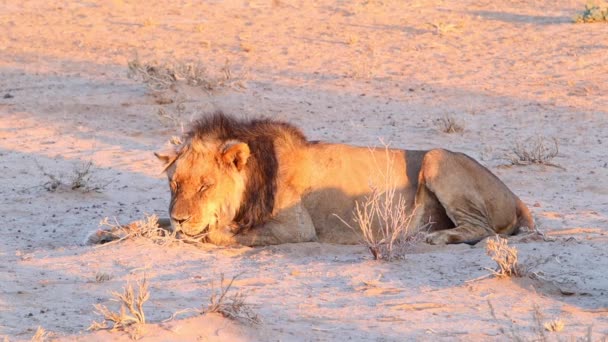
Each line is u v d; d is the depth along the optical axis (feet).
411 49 104.01
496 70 94.12
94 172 60.39
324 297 33.40
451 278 35.99
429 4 132.36
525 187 58.80
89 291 33.68
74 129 71.77
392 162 43.52
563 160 65.46
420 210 43.16
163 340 27.55
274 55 100.22
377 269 37.19
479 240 42.80
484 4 132.16
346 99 82.99
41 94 80.89
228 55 99.81
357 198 42.78
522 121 76.74
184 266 37.65
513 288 34.37
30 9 123.75
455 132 73.31
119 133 71.20
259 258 39.27
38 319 29.96
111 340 27.43
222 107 78.43
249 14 124.98
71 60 95.04
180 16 122.52
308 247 40.98
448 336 28.99
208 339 27.89
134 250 39.81
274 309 31.65
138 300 29.55
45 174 55.62
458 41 108.17
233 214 41.47
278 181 41.96
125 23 116.67
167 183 58.34
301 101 81.56
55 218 48.78
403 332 29.37
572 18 119.96
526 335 28.89
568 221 48.78
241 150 40.75
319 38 109.70
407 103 82.23
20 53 97.35
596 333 29.04
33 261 38.19
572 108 80.18
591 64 95.35
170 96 79.87
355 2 134.00
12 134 69.87
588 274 36.58
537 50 102.47
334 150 43.37
